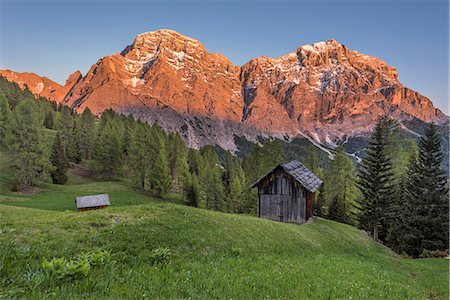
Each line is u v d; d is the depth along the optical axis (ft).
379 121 195.93
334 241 95.96
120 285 23.90
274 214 134.00
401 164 213.66
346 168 238.48
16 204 209.15
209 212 73.36
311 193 137.49
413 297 38.52
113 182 336.70
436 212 154.61
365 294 33.81
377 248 118.01
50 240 38.58
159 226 52.90
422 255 139.33
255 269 39.91
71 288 21.02
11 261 25.49
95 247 38.99
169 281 26.99
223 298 24.32
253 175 286.46
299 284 33.40
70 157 395.34
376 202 181.37
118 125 456.45
